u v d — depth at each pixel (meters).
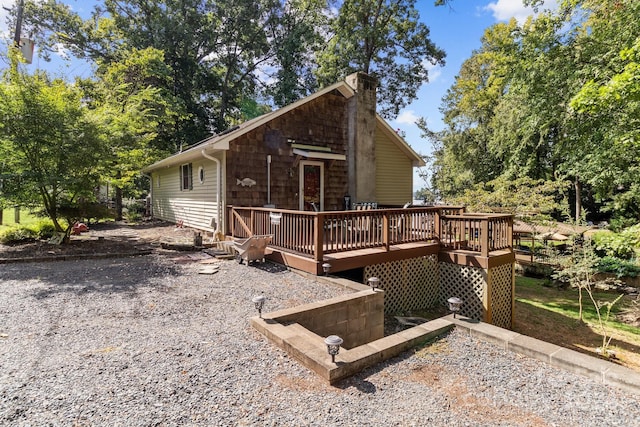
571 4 9.34
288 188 9.88
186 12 23.34
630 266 9.66
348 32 21.55
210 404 2.42
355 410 2.45
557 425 2.38
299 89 26.55
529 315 7.90
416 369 3.15
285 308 4.47
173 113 19.47
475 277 6.82
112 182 13.34
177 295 4.96
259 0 25.47
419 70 22.94
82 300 4.67
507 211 11.50
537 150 14.88
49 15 19.44
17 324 3.82
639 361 5.56
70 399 2.42
